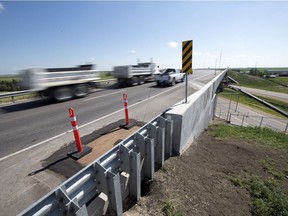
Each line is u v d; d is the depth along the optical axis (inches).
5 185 105.3
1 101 402.0
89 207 84.0
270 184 132.9
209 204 107.4
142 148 120.1
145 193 120.7
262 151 203.2
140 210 103.3
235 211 103.4
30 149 152.7
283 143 253.3
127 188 109.7
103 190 87.4
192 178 133.0
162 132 132.5
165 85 598.9
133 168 104.0
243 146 214.4
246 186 128.9
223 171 150.0
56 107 321.1
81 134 184.5
